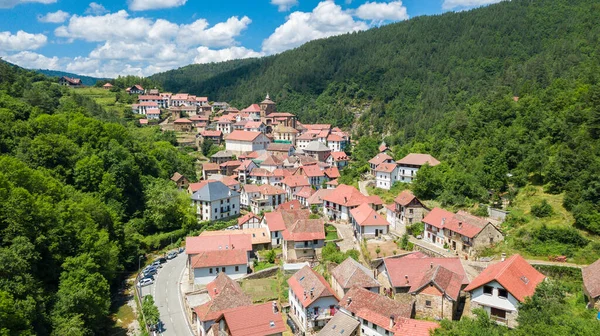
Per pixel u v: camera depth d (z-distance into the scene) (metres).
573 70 140.00
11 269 60.34
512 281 50.78
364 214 94.31
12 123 109.62
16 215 68.56
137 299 82.06
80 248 77.69
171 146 178.38
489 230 74.62
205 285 85.25
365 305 56.88
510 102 125.12
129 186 119.12
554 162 87.88
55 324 62.12
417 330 48.97
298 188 139.00
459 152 118.38
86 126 126.88
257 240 98.25
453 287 56.44
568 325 39.09
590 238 70.06
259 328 55.56
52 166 104.50
